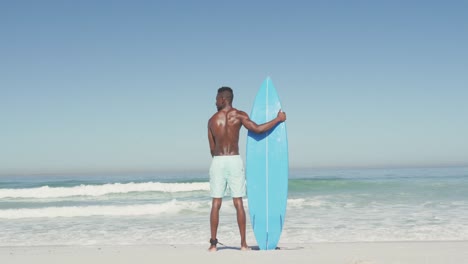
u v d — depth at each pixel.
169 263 4.73
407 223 9.49
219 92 5.45
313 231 8.66
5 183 22.36
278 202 5.75
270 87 5.93
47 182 22.66
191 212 11.87
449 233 8.26
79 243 7.85
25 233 9.01
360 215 10.85
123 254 5.48
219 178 5.33
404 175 27.34
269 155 5.83
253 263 4.59
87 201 15.34
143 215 11.45
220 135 5.32
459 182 19.44
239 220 5.40
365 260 4.68
